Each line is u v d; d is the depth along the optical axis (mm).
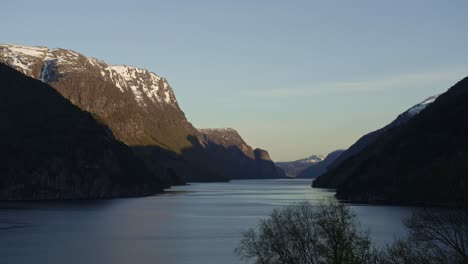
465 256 62406
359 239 69250
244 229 161500
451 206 153250
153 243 134500
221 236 147375
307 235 73938
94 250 123562
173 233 153625
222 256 116000
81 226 170000
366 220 167250
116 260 111875
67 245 130500
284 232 72500
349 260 66188
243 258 111688
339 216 82000
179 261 110500
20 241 136125
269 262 71562
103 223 179250
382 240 121375
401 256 68562
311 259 69188
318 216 74500
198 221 185625
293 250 70438
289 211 103438
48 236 146125
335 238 67688
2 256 115500
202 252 121000
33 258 113562
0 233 150875
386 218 172750
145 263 108875
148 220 189500
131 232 155875
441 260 64250
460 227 68875
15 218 194000
